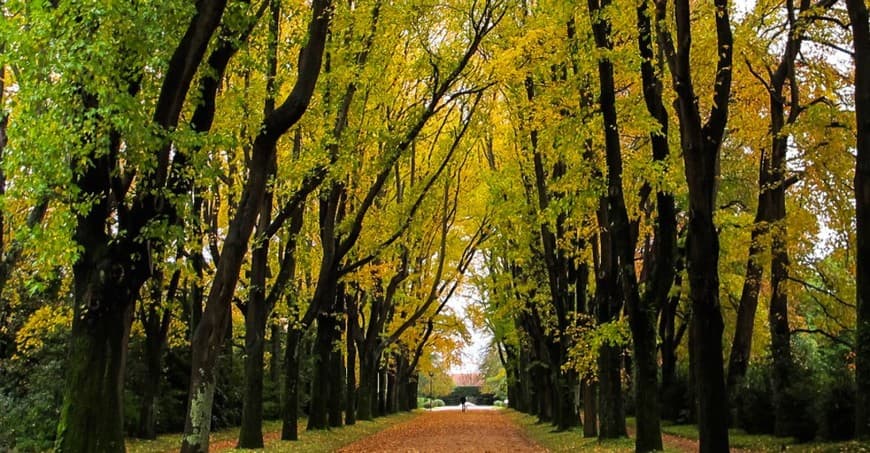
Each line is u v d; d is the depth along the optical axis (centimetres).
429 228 2836
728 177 2541
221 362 2955
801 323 2748
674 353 2862
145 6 878
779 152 1859
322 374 2688
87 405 957
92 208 984
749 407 2041
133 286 1002
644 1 1245
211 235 2066
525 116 1736
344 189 2023
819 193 1956
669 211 1481
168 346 2606
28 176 867
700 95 1496
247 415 1883
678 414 2747
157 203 1009
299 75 1156
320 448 1973
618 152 1508
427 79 1898
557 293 2378
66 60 818
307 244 2217
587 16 1504
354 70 1639
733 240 2088
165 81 948
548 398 3409
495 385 10431
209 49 1105
